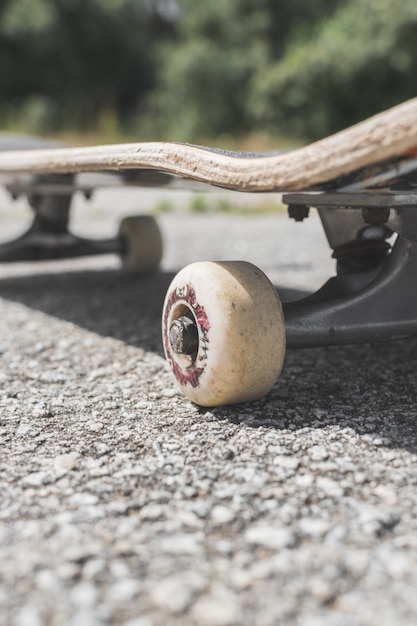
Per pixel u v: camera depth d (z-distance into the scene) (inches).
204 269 15.3
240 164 13.9
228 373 14.9
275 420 15.4
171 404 16.4
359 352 19.7
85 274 31.9
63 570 11.6
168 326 16.0
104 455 14.4
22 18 171.6
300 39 129.8
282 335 15.1
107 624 10.8
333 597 11.1
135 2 189.6
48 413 16.2
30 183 24.6
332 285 17.0
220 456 14.2
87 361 19.5
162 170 15.7
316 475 13.5
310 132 124.0
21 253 29.2
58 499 13.1
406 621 10.8
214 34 156.8
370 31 118.8
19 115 152.3
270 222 52.6
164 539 12.1
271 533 12.2
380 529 12.3
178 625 10.7
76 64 180.2
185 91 144.3
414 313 16.3
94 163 17.2
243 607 11.0
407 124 12.1
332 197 16.0
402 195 15.1
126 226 30.2
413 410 15.9
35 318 23.9
